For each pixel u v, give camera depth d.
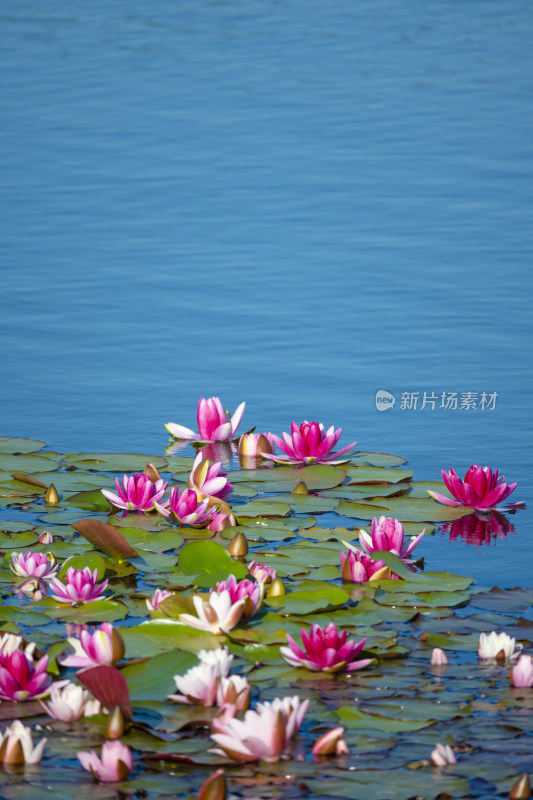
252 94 28.92
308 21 39.59
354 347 13.12
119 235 18.25
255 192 20.88
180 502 8.34
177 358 12.80
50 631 6.54
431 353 12.86
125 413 11.10
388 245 17.52
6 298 14.98
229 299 15.05
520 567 7.77
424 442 10.39
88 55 33.50
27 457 9.73
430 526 8.49
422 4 43.44
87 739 5.39
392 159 23.00
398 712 5.59
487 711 5.60
